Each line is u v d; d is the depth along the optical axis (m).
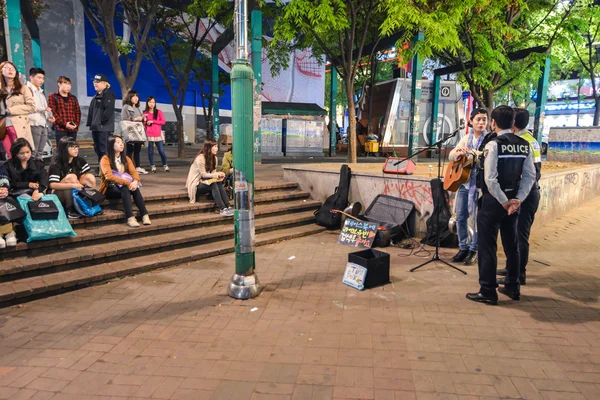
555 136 13.27
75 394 2.74
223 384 2.84
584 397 2.66
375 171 7.81
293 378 2.91
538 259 5.75
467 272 5.20
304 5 8.53
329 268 5.40
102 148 8.09
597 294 4.45
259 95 12.21
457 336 3.51
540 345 3.34
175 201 6.73
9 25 8.08
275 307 4.16
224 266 5.46
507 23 10.12
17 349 3.33
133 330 3.67
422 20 7.70
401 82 19.03
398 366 3.05
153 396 2.72
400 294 4.48
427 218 6.67
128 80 9.52
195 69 20.19
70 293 4.52
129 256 5.34
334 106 18.48
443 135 19.83
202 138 24.83
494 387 2.77
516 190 3.95
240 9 4.04
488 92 10.91
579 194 10.01
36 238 4.75
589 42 20.95
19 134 6.13
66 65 18.33
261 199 7.70
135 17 11.96
